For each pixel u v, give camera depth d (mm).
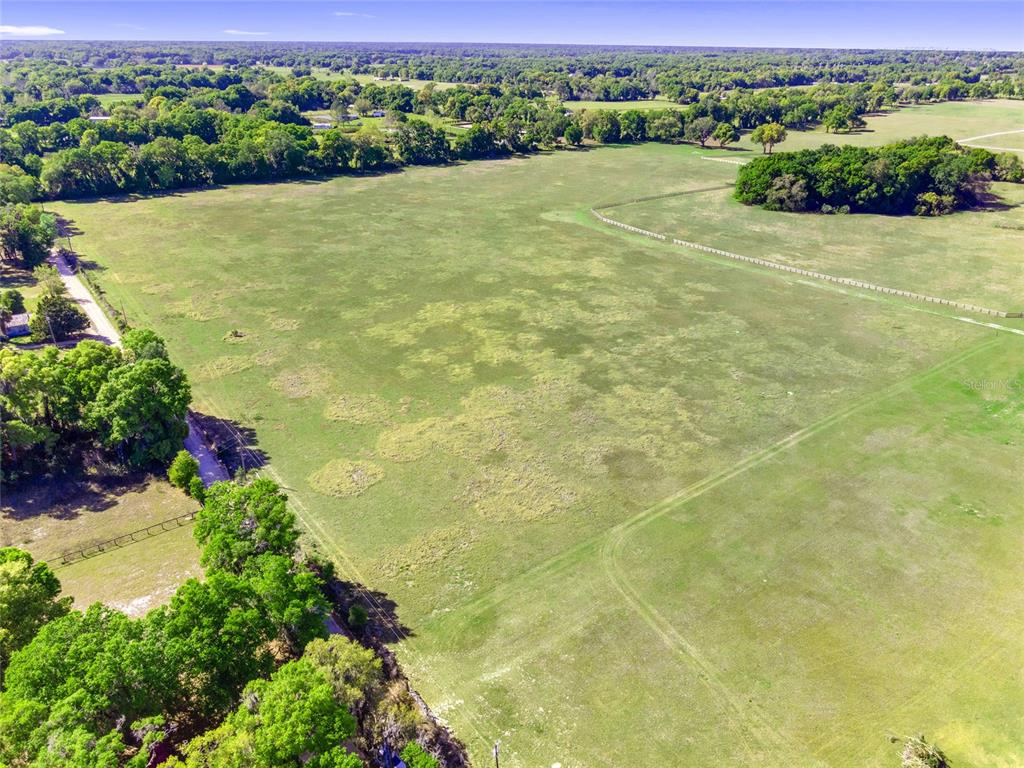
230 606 32969
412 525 46156
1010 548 43531
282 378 64500
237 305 80312
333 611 38969
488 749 31797
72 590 40312
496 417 58438
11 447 49844
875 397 60812
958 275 89188
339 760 26281
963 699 34000
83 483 50094
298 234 107812
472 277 90000
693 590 40688
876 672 35469
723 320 76875
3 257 91875
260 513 38656
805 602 39719
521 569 42469
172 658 29953
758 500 48188
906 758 30844
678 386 63062
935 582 41000
